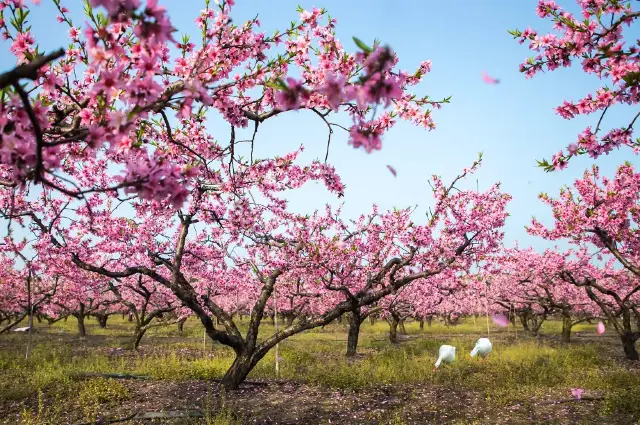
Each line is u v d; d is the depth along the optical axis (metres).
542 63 4.52
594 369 13.19
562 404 9.02
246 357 10.30
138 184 2.59
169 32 2.38
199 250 13.89
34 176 2.47
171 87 3.22
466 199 11.59
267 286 10.89
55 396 9.24
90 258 12.41
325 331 35.12
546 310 28.12
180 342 23.34
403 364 14.20
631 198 11.58
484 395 9.91
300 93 2.46
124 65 2.68
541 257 20.83
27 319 46.50
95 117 2.89
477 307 34.25
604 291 16.62
